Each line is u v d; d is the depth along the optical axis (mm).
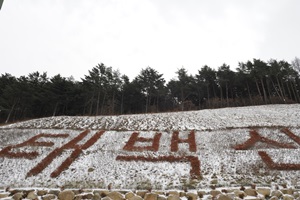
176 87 50719
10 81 46812
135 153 16672
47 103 42594
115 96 49812
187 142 18781
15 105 42188
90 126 24500
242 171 13523
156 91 48250
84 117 29594
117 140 19656
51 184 12453
